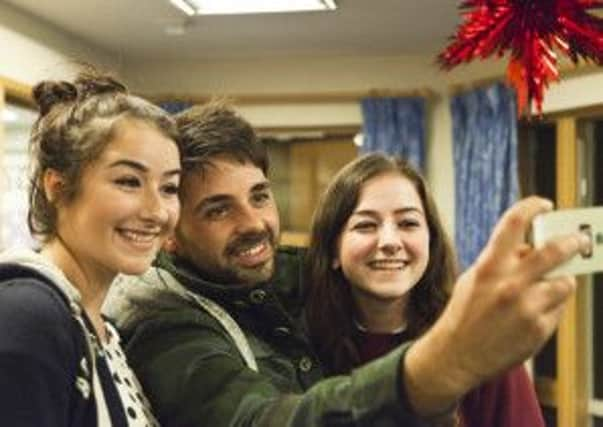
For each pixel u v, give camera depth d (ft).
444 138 13.24
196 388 2.88
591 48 2.68
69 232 2.89
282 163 14.15
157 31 11.94
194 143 3.65
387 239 4.39
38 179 2.95
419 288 4.65
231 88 14.07
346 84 13.67
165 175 2.91
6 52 10.52
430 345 1.77
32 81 11.10
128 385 3.00
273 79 13.93
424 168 13.17
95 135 2.78
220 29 11.83
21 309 2.46
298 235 12.14
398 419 1.87
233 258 3.72
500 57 2.89
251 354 3.42
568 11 2.65
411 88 13.35
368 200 4.48
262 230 3.75
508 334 1.62
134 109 2.88
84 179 2.81
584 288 11.12
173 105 13.96
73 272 2.90
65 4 10.45
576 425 11.11
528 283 1.57
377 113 13.25
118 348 3.14
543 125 11.66
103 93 2.99
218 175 3.65
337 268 4.60
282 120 13.87
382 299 4.48
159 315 3.28
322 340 4.51
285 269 4.66
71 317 2.60
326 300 4.56
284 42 12.67
